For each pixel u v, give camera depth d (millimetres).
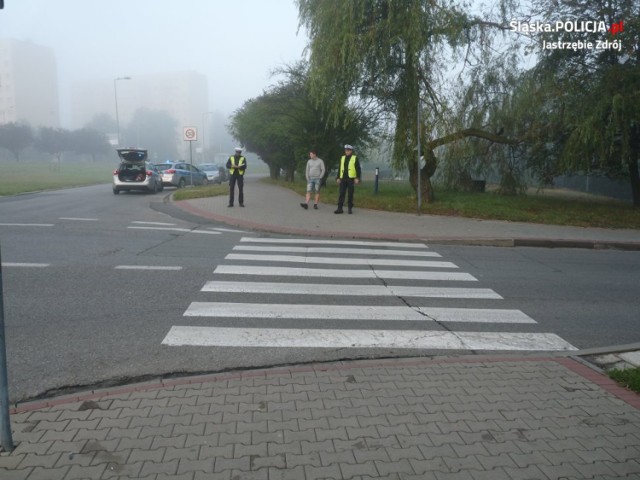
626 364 5094
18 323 5973
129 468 3189
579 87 15875
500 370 4816
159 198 21031
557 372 4785
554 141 18172
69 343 5434
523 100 17266
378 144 20969
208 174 36156
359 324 6199
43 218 14188
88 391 4340
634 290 8234
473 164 21359
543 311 6969
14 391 4410
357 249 11039
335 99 16844
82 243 10703
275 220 14383
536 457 3379
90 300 6855
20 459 3266
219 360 5090
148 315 6328
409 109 16547
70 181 34281
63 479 3076
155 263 9062
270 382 4480
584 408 4066
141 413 3887
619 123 14906
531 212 16156
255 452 3381
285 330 5930
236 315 6406
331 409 3980
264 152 38875
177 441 3496
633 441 3596
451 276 8820
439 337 5832
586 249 12188
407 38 15102
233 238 11914
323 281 8180
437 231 13180
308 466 3240
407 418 3857
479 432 3674
